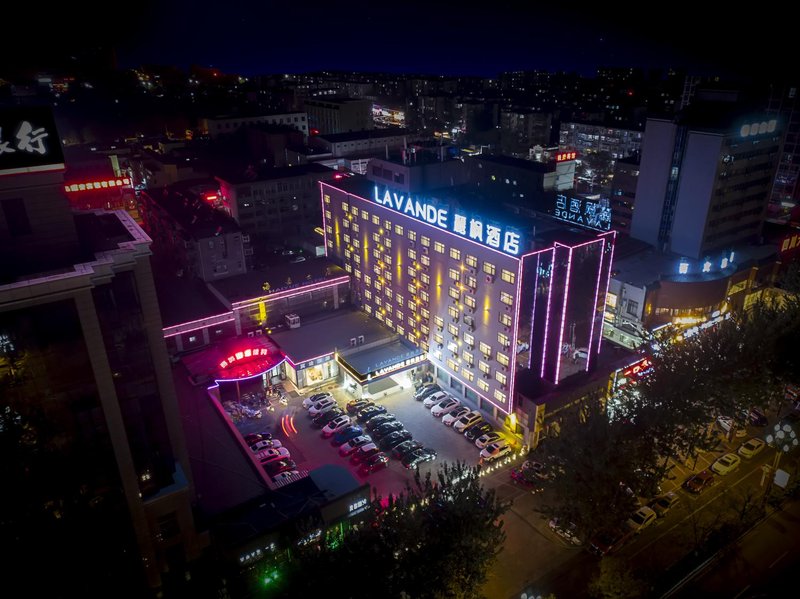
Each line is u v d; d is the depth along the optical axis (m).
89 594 44.53
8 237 45.31
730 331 73.69
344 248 106.38
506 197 159.75
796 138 150.38
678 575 55.16
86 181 143.50
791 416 78.31
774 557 56.97
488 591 54.59
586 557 58.19
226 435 70.69
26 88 87.69
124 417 52.16
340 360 88.31
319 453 75.19
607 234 71.44
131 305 49.91
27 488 40.78
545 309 71.62
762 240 108.38
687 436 64.25
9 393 44.06
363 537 45.22
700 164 94.25
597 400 65.06
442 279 82.38
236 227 109.69
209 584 53.72
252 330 95.62
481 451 73.38
